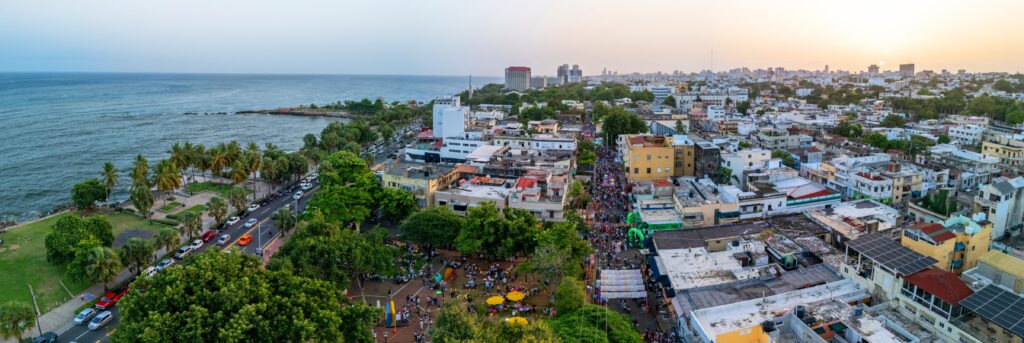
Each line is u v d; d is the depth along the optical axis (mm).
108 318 98438
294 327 72500
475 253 123750
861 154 187625
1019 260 83750
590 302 100625
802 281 90875
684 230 114812
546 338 72312
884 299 82250
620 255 120875
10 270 118375
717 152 160875
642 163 169750
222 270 79188
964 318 71500
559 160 174375
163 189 167125
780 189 142500
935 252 86438
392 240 132125
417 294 105500
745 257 101188
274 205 168625
